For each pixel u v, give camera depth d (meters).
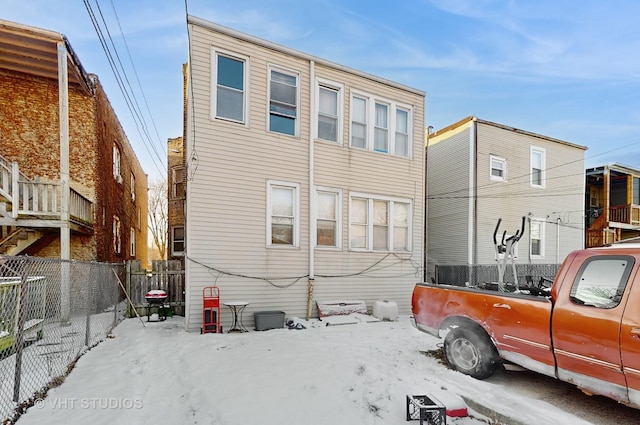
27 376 4.12
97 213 10.77
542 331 3.58
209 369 4.47
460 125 13.94
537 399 3.71
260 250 8.05
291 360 4.79
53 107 10.26
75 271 7.23
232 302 7.48
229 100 7.99
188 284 7.26
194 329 7.21
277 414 3.29
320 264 8.77
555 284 3.60
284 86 8.70
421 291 5.35
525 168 14.47
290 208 8.59
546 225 14.77
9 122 9.84
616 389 2.97
